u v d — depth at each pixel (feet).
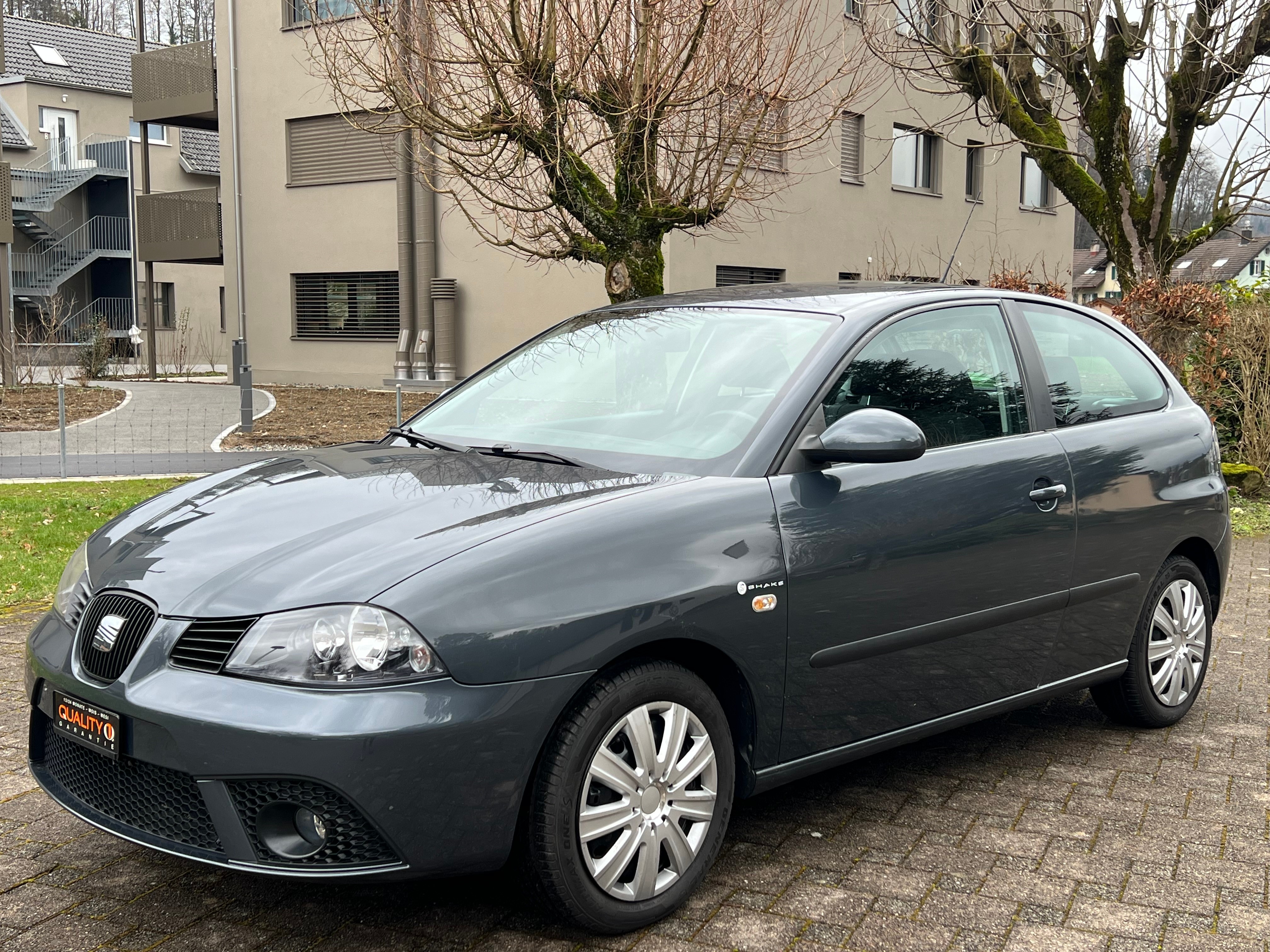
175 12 202.90
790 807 12.48
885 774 13.55
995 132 80.89
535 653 8.77
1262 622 21.67
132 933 9.57
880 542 11.02
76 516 29.60
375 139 71.36
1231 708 16.29
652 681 9.55
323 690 8.32
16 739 13.89
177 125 91.66
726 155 32.24
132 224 102.73
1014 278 38.34
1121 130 41.27
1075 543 13.09
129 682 8.91
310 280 76.79
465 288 68.69
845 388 11.44
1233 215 40.88
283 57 74.69
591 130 40.27
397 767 8.27
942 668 11.88
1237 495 38.42
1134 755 14.28
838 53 53.98
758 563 10.10
